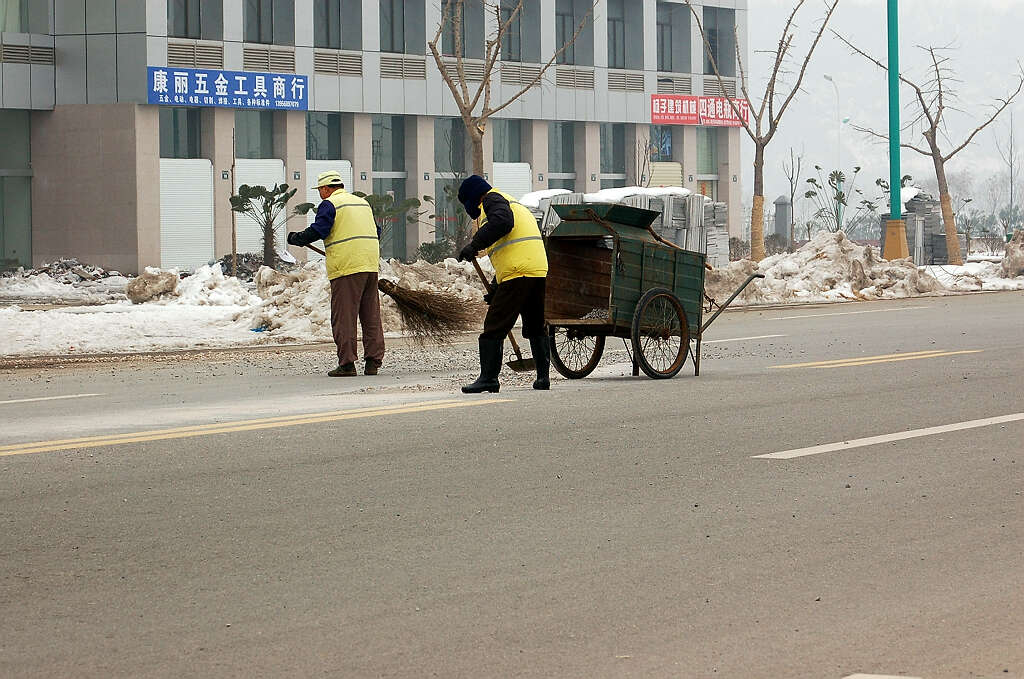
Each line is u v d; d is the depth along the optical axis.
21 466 9.16
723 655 5.25
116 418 11.72
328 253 15.70
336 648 5.39
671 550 6.83
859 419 10.96
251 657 5.30
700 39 66.31
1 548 7.00
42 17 48.00
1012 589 6.07
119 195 47.94
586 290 14.35
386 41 55.47
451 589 6.18
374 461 9.23
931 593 6.03
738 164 68.50
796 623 5.63
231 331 21.88
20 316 21.91
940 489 8.20
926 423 10.70
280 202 49.16
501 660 5.23
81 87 48.09
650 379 14.16
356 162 54.34
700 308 14.62
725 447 9.71
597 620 5.71
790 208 81.38
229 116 50.34
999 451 9.41
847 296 32.66
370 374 15.81
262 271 23.67
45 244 48.47
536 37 59.97
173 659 5.29
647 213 14.16
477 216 13.23
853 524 7.34
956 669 5.06
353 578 6.39
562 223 14.08
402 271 25.53
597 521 7.46
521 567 6.55
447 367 16.66
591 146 62.44
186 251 49.56
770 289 31.92
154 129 48.34
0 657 5.34
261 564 6.65
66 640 5.54
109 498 8.12
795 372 14.57
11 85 47.09
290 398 13.08
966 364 15.09
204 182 49.94
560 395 12.66
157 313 23.02
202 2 49.59
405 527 7.37
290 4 52.06
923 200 59.28
